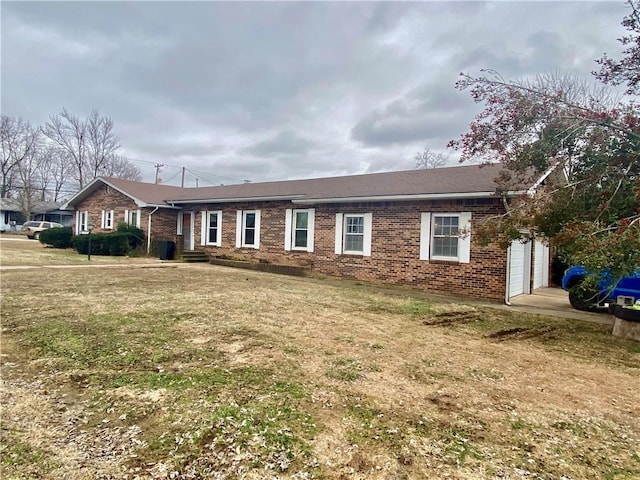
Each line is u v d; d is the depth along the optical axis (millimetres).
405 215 12211
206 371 4289
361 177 17469
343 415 3369
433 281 11547
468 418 3406
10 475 2449
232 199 17312
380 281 12727
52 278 11148
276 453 2758
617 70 6852
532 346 5938
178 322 6430
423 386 4109
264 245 16625
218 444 2855
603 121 6363
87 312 6930
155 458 2670
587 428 3305
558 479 2547
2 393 3652
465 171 14109
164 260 18625
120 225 20859
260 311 7574
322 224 14430
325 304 8695
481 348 5703
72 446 2801
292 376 4227
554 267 14383
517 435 3133
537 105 6781
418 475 2549
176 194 22562
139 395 3658
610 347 5992
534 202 6879
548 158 6941
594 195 6652
